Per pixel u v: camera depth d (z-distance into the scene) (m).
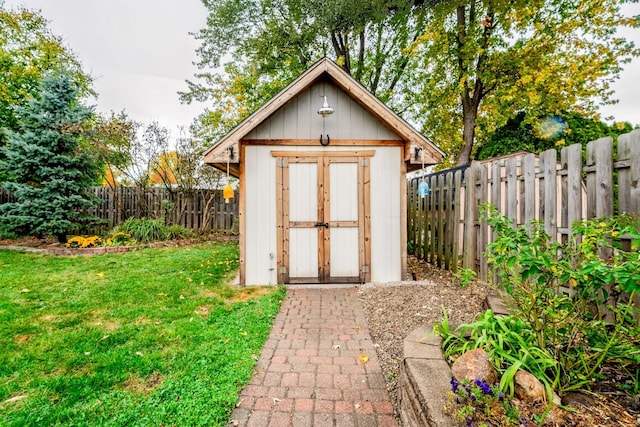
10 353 2.84
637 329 1.71
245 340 3.14
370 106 5.10
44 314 3.81
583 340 1.94
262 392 2.34
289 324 3.68
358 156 5.50
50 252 8.00
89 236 9.40
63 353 2.84
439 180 6.31
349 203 5.51
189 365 2.63
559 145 9.47
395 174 5.53
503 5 9.52
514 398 1.62
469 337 2.32
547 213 3.60
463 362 1.78
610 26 9.16
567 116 9.81
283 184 5.47
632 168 2.61
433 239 6.57
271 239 5.46
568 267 1.89
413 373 1.80
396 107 14.13
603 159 2.88
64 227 8.97
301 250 5.49
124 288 4.89
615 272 1.49
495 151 10.32
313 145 5.48
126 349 2.92
